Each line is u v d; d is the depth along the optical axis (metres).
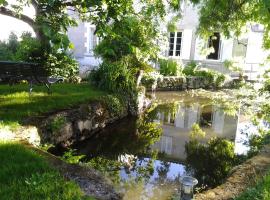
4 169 3.68
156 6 6.95
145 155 7.05
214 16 10.27
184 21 18.38
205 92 15.66
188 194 3.24
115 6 3.56
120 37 3.75
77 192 3.36
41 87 9.30
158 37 11.59
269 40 12.27
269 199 3.45
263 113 11.35
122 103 9.62
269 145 5.82
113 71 10.02
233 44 18.56
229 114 11.27
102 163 6.44
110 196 3.50
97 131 8.16
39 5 3.07
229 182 4.24
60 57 10.80
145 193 5.01
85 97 8.60
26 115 6.36
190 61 18.09
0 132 5.10
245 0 9.28
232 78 18.20
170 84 15.73
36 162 3.96
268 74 15.61
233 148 7.53
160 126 9.59
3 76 7.61
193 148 7.55
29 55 10.49
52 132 6.32
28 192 3.26
